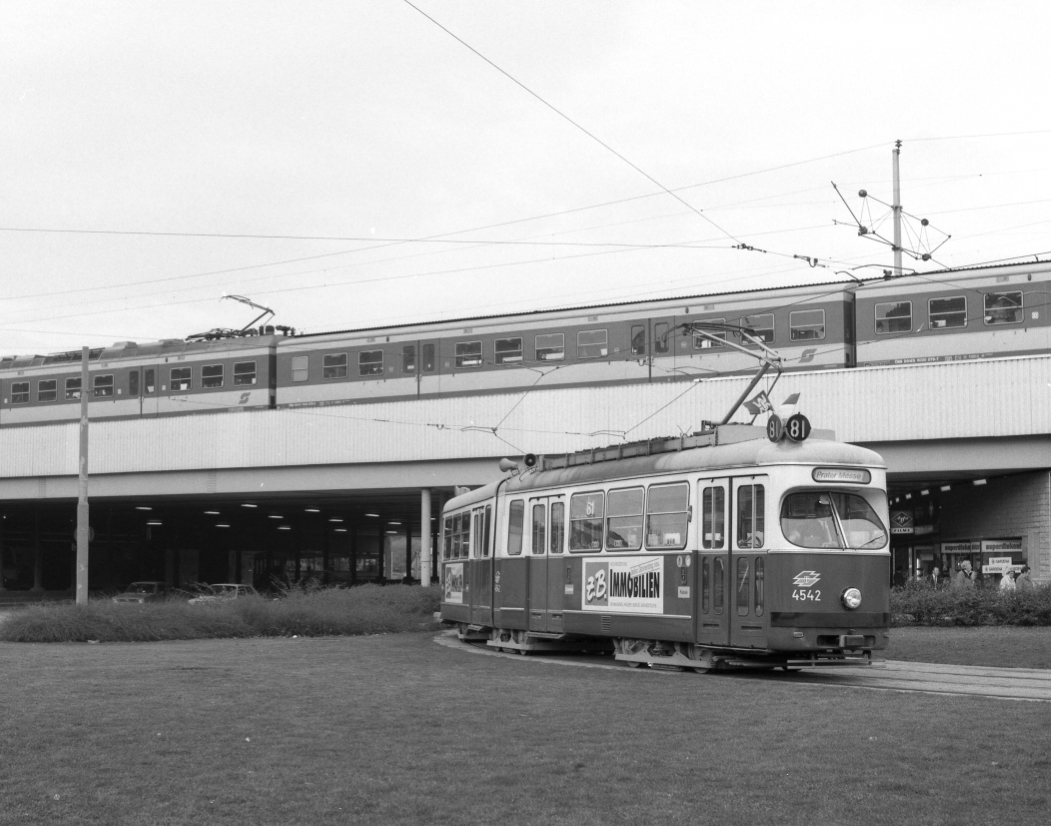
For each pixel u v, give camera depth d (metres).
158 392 51.38
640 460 20.92
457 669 18.70
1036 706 13.08
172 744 10.47
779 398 36.00
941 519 40.47
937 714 12.34
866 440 34.78
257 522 74.44
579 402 39.91
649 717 12.33
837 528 18.02
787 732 11.19
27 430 51.41
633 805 8.26
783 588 17.64
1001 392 33.34
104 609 27.38
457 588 28.30
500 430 41.53
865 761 9.63
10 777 9.07
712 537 18.84
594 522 21.84
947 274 35.84
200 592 48.16
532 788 8.76
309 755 10.04
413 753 10.14
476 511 26.97
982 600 28.48
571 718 12.24
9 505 59.25
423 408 43.19
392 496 50.69
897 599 29.20
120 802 8.33
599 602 21.48
